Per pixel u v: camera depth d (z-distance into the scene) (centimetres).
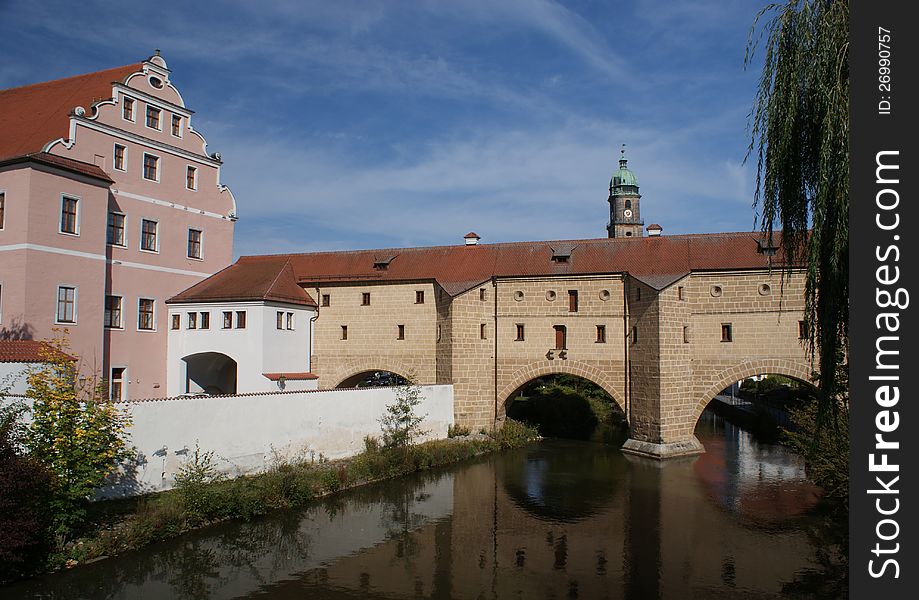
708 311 3778
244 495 2344
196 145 4147
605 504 2677
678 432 3719
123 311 3612
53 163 3070
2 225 3042
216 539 2139
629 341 3928
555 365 4094
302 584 1811
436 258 4578
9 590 1620
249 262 4706
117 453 1939
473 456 3703
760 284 3666
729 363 3719
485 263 4403
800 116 1378
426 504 2667
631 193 9306
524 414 5141
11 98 3947
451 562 2002
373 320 4456
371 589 1784
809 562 1997
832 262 1252
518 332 4209
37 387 1828
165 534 2045
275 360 3922
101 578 1761
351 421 3228
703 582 1844
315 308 4456
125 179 3638
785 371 3600
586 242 4303
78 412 1844
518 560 2022
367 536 2242
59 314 3103
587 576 1892
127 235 3650
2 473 1556
